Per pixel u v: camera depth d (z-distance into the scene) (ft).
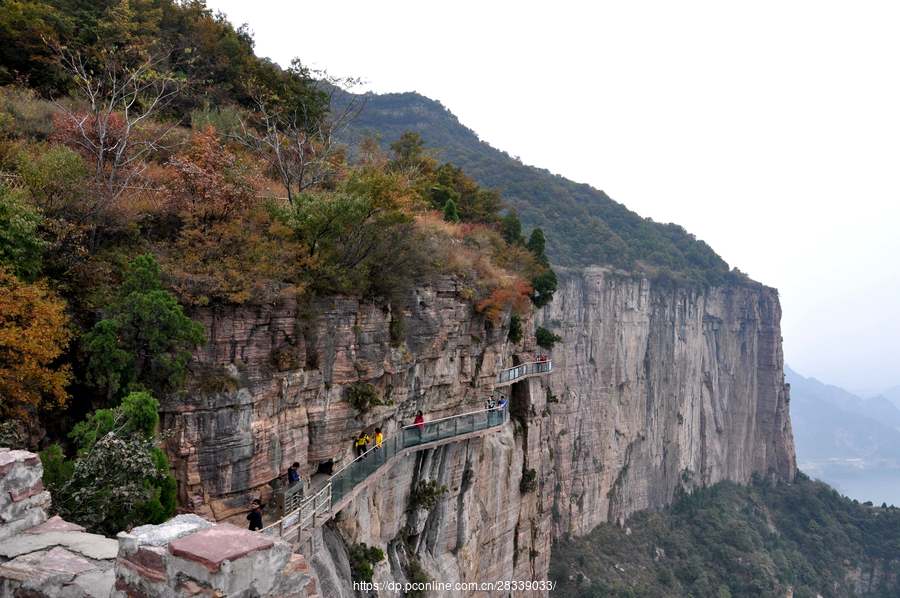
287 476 80.69
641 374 410.52
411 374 108.78
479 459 133.49
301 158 109.70
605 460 364.99
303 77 157.89
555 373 308.81
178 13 143.13
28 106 94.99
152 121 107.14
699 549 398.01
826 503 517.14
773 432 547.90
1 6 107.34
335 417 88.28
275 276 78.95
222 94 135.64
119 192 76.48
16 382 54.60
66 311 64.90
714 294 506.48
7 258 58.13
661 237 549.95
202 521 29.53
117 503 50.78
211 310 72.38
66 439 62.23
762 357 547.49
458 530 126.62
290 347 80.79
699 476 478.59
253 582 25.80
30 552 33.30
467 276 127.13
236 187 84.84
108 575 31.65
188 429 68.80
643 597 305.94
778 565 410.93
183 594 24.77
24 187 67.97
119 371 63.67
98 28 116.57
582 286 358.84
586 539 340.59
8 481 34.83
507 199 534.78
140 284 66.18
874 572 470.39
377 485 99.81
